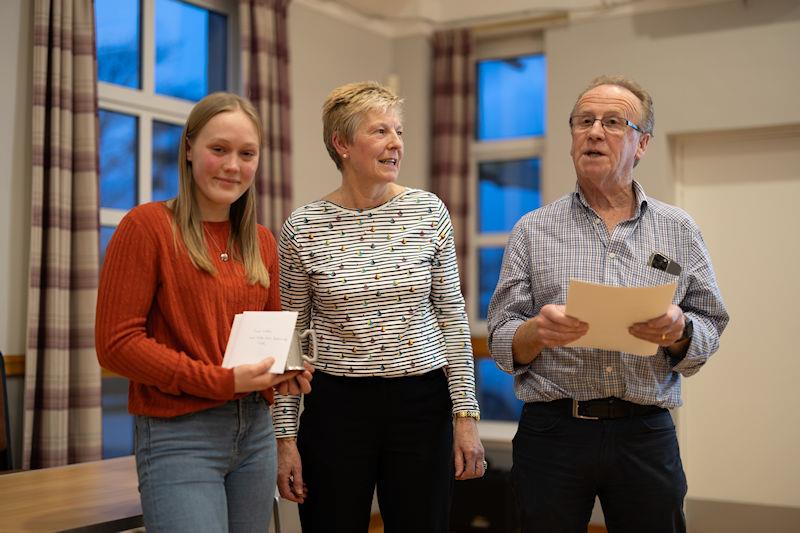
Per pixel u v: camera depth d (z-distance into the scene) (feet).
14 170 12.35
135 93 14.61
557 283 7.04
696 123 16.16
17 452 12.30
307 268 7.09
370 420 6.93
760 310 16.19
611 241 6.97
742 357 16.26
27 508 6.11
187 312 5.58
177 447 5.43
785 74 15.51
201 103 5.71
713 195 16.62
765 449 16.02
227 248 5.90
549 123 17.38
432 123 18.66
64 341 12.28
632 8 16.70
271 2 15.88
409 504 6.93
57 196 12.28
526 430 7.04
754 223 16.28
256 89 15.60
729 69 15.92
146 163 14.82
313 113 17.20
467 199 18.30
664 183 16.40
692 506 16.05
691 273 6.97
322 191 17.40
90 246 12.60
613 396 6.70
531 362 7.05
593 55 17.03
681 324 6.15
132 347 5.34
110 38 14.38
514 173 18.80
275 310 6.26
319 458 6.97
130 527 5.93
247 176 5.76
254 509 5.80
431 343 7.07
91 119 12.69
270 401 5.98
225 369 5.35
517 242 7.41
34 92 12.23
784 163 16.06
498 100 18.98
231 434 5.62
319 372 7.07
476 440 7.04
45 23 12.30
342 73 17.76
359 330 6.91
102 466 7.87
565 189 17.19
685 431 16.60
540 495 6.79
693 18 16.22
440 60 18.48
